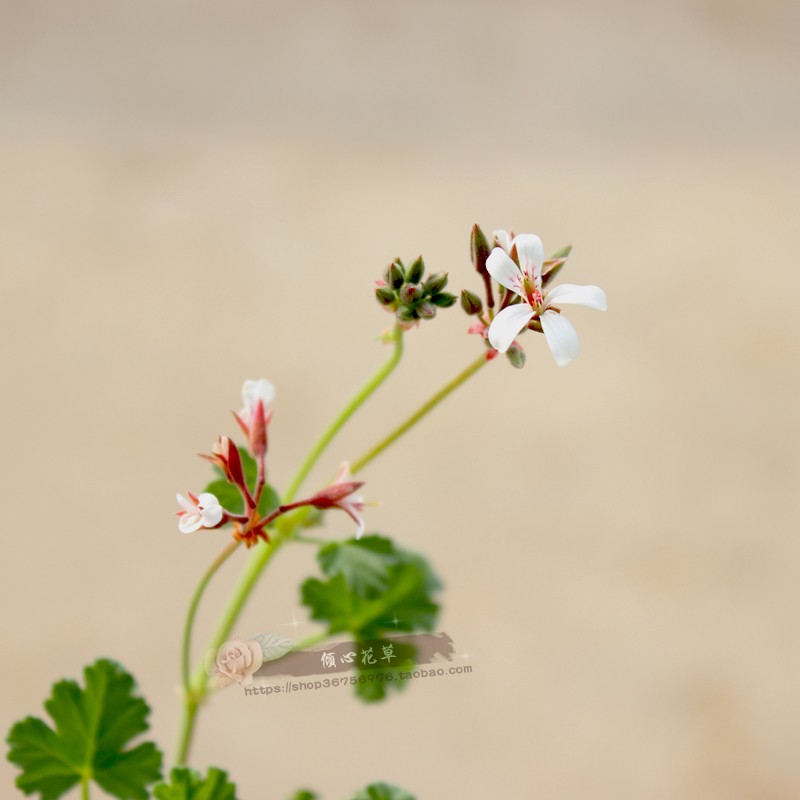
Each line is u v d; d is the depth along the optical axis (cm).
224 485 52
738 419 120
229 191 128
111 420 114
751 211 132
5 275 121
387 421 116
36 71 134
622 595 112
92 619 106
